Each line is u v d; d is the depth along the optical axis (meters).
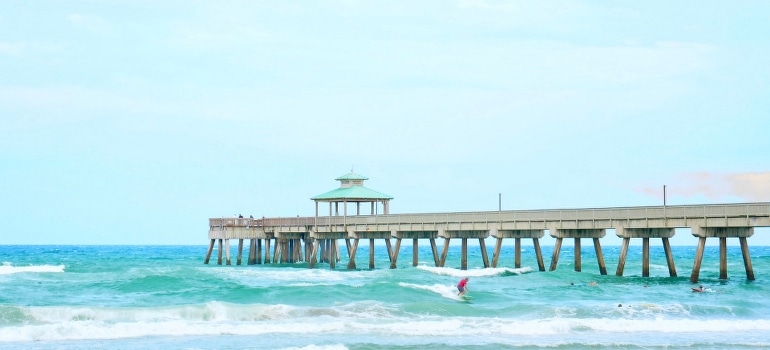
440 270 71.25
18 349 35.25
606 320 42.59
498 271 69.69
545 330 40.66
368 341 37.53
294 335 38.84
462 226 70.06
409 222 73.75
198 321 42.00
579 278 63.91
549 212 65.06
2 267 83.69
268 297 51.06
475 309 46.28
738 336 39.66
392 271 70.75
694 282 58.66
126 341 37.25
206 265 90.31
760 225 54.00
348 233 79.06
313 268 80.75
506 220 67.31
